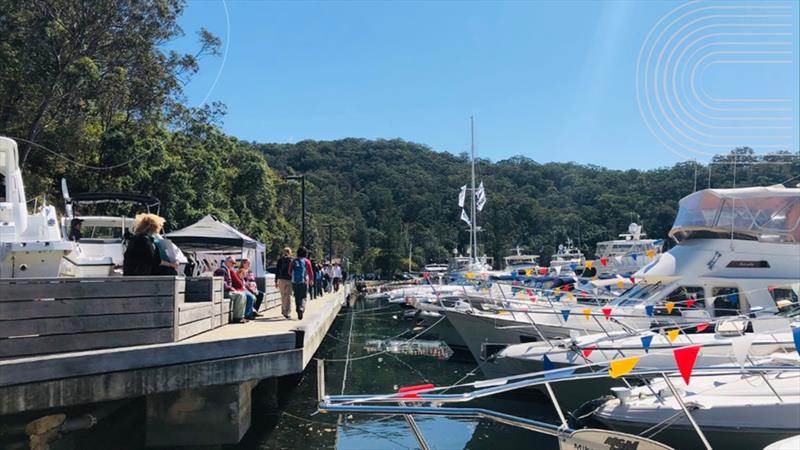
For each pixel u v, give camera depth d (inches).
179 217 1233.4
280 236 2193.7
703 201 509.0
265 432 407.8
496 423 433.4
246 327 392.5
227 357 284.7
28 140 969.5
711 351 363.6
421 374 652.7
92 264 414.6
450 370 676.7
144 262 309.3
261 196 2054.6
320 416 448.5
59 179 1101.1
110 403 312.8
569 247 2583.7
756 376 303.1
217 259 674.8
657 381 331.9
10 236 348.8
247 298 457.7
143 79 1152.2
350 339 953.5
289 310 481.7
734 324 381.7
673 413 288.0
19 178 368.2
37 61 956.0
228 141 2023.9
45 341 252.2
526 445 391.9
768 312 438.3
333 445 380.8
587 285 767.1
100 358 251.1
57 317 255.9
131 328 271.3
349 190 4874.5
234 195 2021.4
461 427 434.9
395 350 837.8
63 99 1029.2
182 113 1347.2
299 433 406.0
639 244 1524.4
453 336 773.9
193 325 319.6
